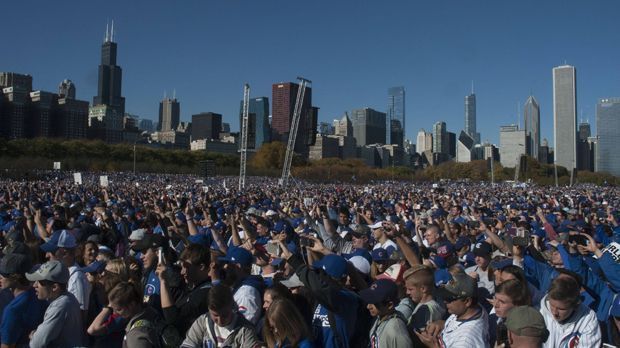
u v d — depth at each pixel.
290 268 8.22
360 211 21.02
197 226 14.55
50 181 73.81
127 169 129.50
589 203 33.81
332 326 5.68
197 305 6.31
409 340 5.26
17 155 125.75
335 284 5.81
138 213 18.89
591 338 5.67
